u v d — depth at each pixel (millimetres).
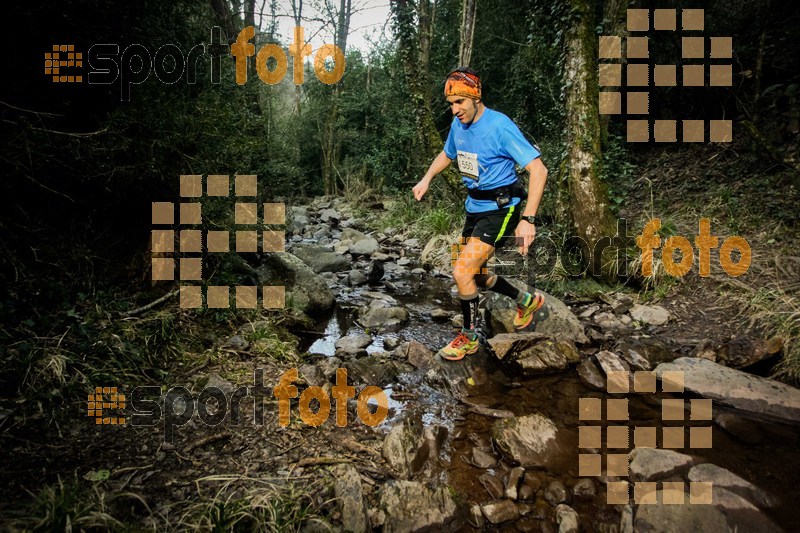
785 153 5043
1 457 1731
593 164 4230
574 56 4250
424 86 6531
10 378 2062
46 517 1385
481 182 2646
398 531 1592
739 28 5934
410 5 6195
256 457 1921
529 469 1980
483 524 1671
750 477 1922
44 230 2758
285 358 2881
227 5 6887
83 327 2438
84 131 2984
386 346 3289
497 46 8320
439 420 2391
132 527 1449
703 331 3240
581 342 3260
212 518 1529
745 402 2461
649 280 3879
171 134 3158
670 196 5723
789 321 2932
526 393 2674
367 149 12000
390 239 7180
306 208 10359
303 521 1582
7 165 2492
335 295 4559
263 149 5320
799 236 4098
